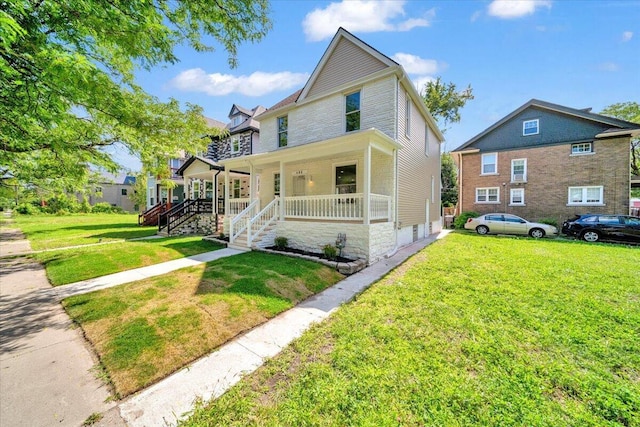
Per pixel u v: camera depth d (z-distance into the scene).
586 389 2.29
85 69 3.09
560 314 3.80
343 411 2.07
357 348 2.97
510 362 2.68
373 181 9.49
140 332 3.30
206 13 4.66
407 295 4.68
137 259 7.18
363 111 9.53
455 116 23.69
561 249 9.13
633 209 17.09
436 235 14.02
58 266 6.55
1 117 3.69
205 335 3.27
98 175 12.27
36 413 2.09
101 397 2.29
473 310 3.98
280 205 9.13
